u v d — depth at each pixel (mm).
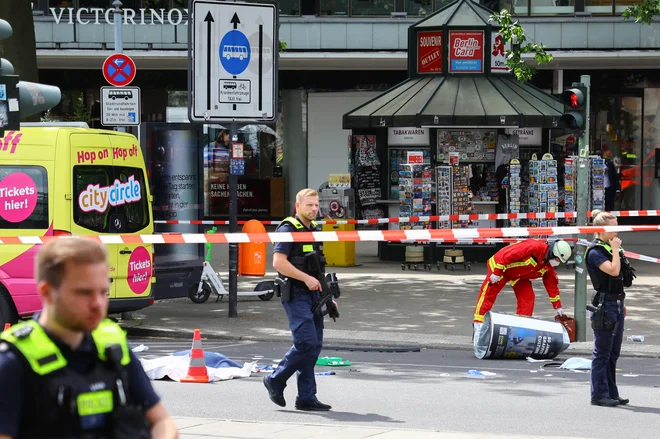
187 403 28781
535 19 85500
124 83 48375
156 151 52219
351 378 33250
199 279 51938
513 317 37094
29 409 9625
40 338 9742
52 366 9680
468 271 63875
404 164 65562
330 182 67375
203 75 47281
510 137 66438
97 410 9781
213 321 46125
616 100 93250
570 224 67875
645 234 86250
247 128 96312
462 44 67750
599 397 28641
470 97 65938
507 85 67812
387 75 94688
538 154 68000
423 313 47594
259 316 47656
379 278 60406
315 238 27219
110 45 85688
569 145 85500
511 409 28125
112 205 42156
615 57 84500
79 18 85312
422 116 64438
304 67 91375
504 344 36594
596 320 28328
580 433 24984
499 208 67250
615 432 25141
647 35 84250
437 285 57188
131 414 9820
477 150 66812
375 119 65938
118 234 42188
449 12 69188
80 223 40875
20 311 40250
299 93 95750
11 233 40594
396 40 86188
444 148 66812
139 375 10234
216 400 29250
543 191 65312
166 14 88438
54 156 40625
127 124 47844
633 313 47594
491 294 37875
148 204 44062
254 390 30984
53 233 40344
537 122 64688
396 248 69312
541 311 47312
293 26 86000
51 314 9805
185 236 39188
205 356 34406
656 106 92875
